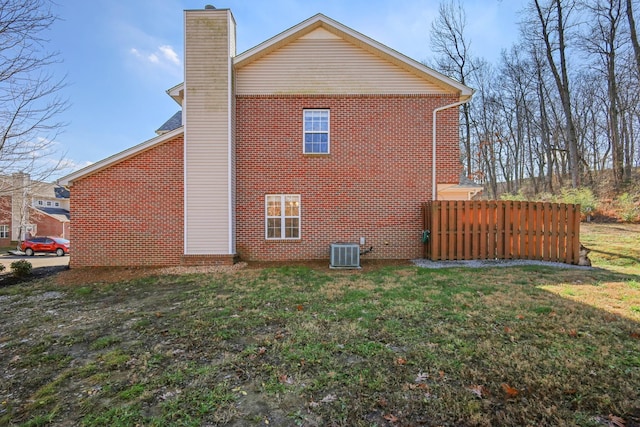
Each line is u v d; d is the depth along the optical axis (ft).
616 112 74.90
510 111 103.35
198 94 34.68
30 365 11.87
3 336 14.98
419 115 36.63
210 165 34.58
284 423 8.11
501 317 15.46
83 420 8.43
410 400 8.93
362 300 19.07
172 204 35.45
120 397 9.46
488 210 33.50
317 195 36.63
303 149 36.63
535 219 33.14
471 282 23.31
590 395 8.94
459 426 7.86
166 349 12.83
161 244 35.32
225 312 17.46
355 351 12.10
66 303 20.85
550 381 9.66
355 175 36.65
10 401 9.55
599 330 13.65
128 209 35.22
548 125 95.66
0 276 31.91
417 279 24.71
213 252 34.37
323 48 36.68
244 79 36.50
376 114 36.70
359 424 7.99
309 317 16.22
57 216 111.86
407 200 36.58
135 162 35.29
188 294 22.00
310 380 10.11
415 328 14.32
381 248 36.47
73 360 12.20
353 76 36.63
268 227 36.78
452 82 35.83
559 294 19.69
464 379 9.95
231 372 10.79
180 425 8.10
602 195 72.69
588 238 45.37
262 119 36.58
